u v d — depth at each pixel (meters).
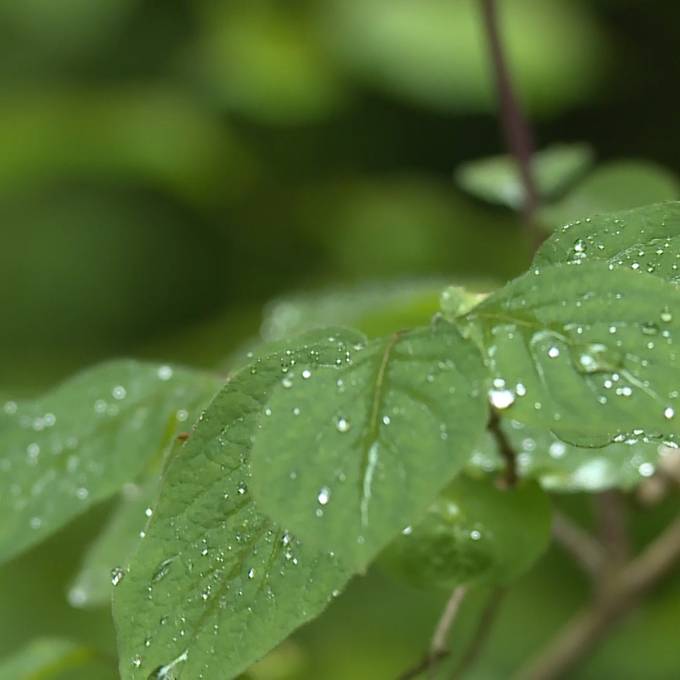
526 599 1.55
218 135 1.90
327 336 0.76
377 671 1.52
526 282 0.75
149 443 0.83
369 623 1.59
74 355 1.90
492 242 1.90
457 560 0.82
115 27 1.91
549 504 0.82
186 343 1.84
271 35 1.86
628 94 1.92
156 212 1.97
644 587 1.00
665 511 1.54
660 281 0.74
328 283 1.85
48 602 1.57
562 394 0.73
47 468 0.83
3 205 1.96
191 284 1.97
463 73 1.80
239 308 1.94
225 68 1.83
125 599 0.75
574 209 0.98
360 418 0.73
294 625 0.74
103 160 1.87
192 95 1.93
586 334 0.74
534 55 1.78
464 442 0.72
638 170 0.98
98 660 0.91
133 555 0.75
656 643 1.52
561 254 0.76
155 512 0.75
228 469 0.75
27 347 1.91
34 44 1.92
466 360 0.73
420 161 2.00
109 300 1.94
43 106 1.88
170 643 0.75
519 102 1.03
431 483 0.72
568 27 1.83
